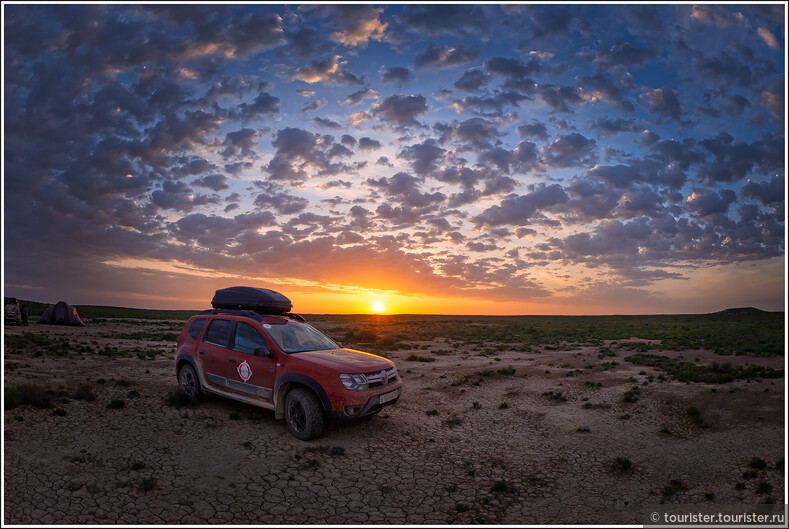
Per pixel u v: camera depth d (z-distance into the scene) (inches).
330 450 286.8
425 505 226.1
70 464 247.0
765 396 419.5
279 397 321.1
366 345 1045.2
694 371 563.5
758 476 257.8
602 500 235.1
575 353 872.3
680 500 234.2
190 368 382.3
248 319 357.7
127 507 209.2
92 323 1644.9
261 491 232.2
